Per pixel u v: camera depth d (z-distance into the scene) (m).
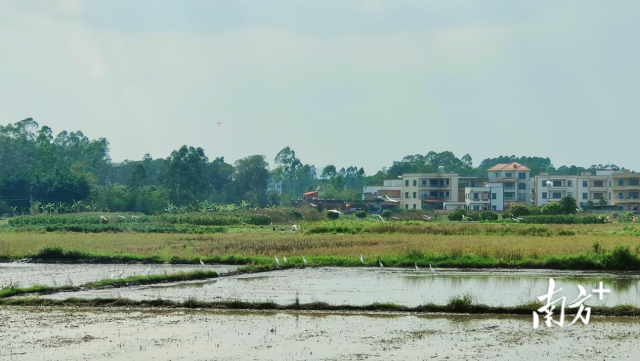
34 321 43.72
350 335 39.84
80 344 37.75
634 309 45.38
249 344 37.78
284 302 49.81
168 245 91.12
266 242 92.75
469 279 62.44
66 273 67.75
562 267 70.62
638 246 77.19
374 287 57.25
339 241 93.56
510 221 155.62
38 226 126.00
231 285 58.66
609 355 35.50
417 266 71.19
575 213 175.88
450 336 39.53
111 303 49.53
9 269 71.62
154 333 40.38
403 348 36.88
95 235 111.31
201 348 36.94
